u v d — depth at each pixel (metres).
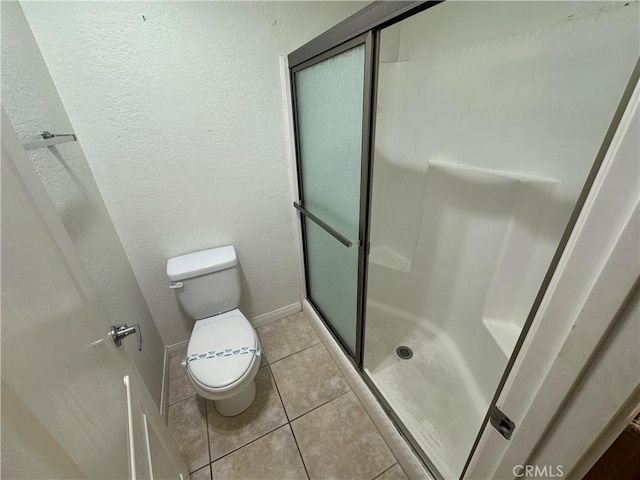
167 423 1.39
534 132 1.10
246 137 1.42
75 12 0.98
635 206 0.26
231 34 1.21
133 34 1.07
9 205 0.41
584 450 0.36
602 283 0.29
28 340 0.36
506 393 0.46
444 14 1.38
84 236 0.98
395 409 1.28
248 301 1.86
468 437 1.16
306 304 2.01
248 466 1.21
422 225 1.67
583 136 0.96
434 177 1.56
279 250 1.80
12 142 0.47
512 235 1.22
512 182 1.19
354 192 1.12
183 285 1.41
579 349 0.33
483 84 1.25
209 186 1.44
